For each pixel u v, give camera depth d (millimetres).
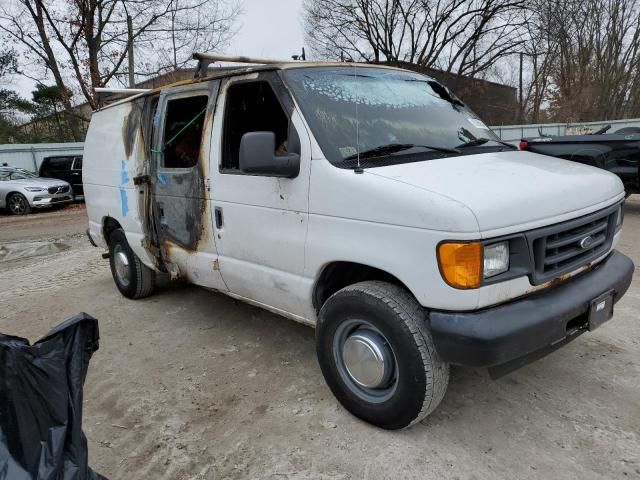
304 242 3119
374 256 2736
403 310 2686
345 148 3037
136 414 3346
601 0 34031
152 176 4539
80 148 20953
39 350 1917
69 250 9555
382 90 3658
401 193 2604
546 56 36094
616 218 3252
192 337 4531
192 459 2861
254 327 4668
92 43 24969
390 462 2711
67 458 1936
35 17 24891
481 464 2666
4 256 9461
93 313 5355
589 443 2793
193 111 4285
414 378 2674
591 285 2904
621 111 36094
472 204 2438
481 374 3566
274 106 3664
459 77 32875
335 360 3092
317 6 31109
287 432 3035
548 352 2797
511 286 2539
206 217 3914
